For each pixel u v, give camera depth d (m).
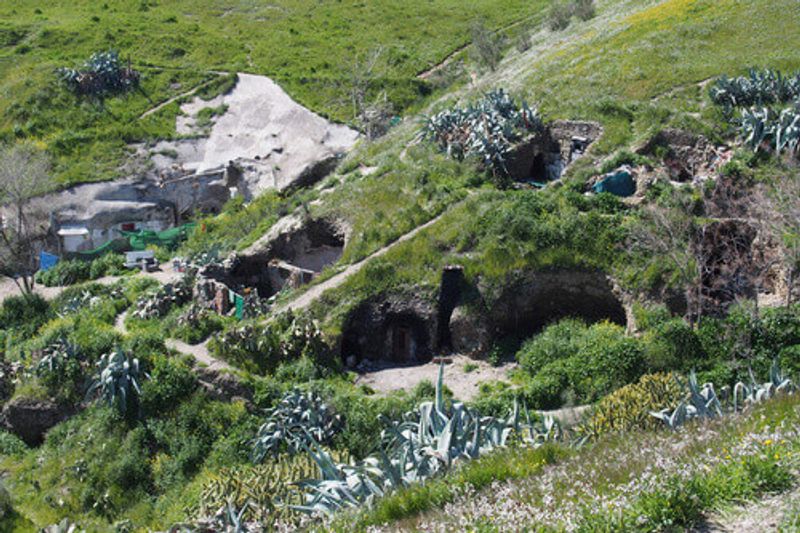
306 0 95.62
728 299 34.28
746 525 12.00
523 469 15.68
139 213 59.28
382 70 76.94
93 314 40.84
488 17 89.25
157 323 38.84
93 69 72.25
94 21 86.19
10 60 77.31
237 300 38.53
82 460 32.88
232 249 44.88
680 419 19.41
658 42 53.66
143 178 61.44
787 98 44.09
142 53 80.38
